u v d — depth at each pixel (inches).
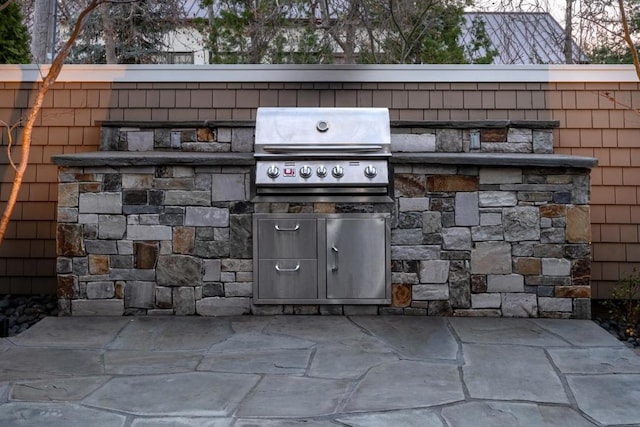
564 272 156.3
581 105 188.2
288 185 156.3
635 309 165.0
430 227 158.1
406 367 116.2
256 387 105.3
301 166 157.9
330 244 157.8
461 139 188.4
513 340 135.2
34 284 187.6
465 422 90.7
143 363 119.1
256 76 194.2
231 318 155.3
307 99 194.9
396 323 149.7
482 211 157.5
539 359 121.3
